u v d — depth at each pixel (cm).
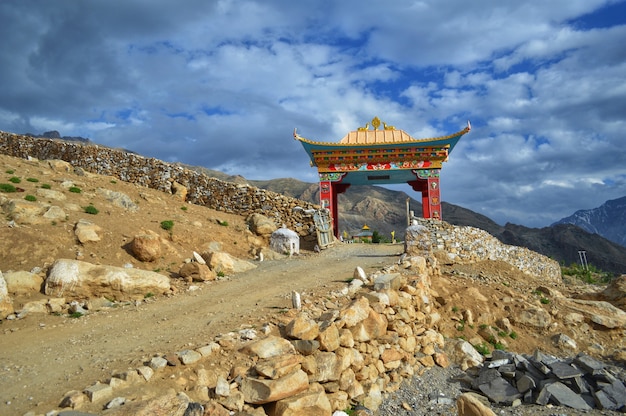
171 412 673
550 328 1731
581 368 1379
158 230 2070
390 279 1427
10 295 1271
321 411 827
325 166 3447
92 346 992
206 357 881
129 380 763
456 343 1537
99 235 1791
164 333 1077
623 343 1709
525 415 1168
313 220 2775
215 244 2136
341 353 1008
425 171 3375
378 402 1075
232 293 1493
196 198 3008
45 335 1070
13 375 826
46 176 2423
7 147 3544
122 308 1325
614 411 1199
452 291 1878
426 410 1116
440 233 2598
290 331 987
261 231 2550
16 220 1677
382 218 13575
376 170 3397
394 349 1258
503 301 1858
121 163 3152
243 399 773
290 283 1630
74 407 674
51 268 1371
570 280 3497
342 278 1695
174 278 1669
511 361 1395
